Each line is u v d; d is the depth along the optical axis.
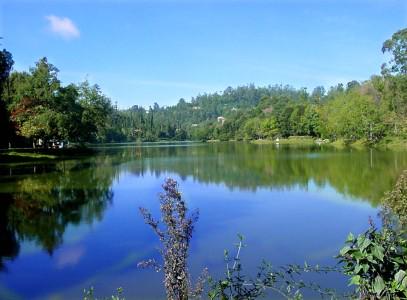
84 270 11.92
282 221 17.95
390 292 3.91
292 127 118.25
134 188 29.02
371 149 65.50
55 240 15.27
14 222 18.27
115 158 59.34
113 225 17.53
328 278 9.79
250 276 10.50
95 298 9.73
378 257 3.85
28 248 14.29
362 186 27.39
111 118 138.62
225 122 152.25
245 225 17.28
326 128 98.88
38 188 28.98
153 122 162.75
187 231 4.62
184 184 30.80
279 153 64.00
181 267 4.53
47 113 62.19
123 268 11.91
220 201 23.33
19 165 46.16
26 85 65.19
